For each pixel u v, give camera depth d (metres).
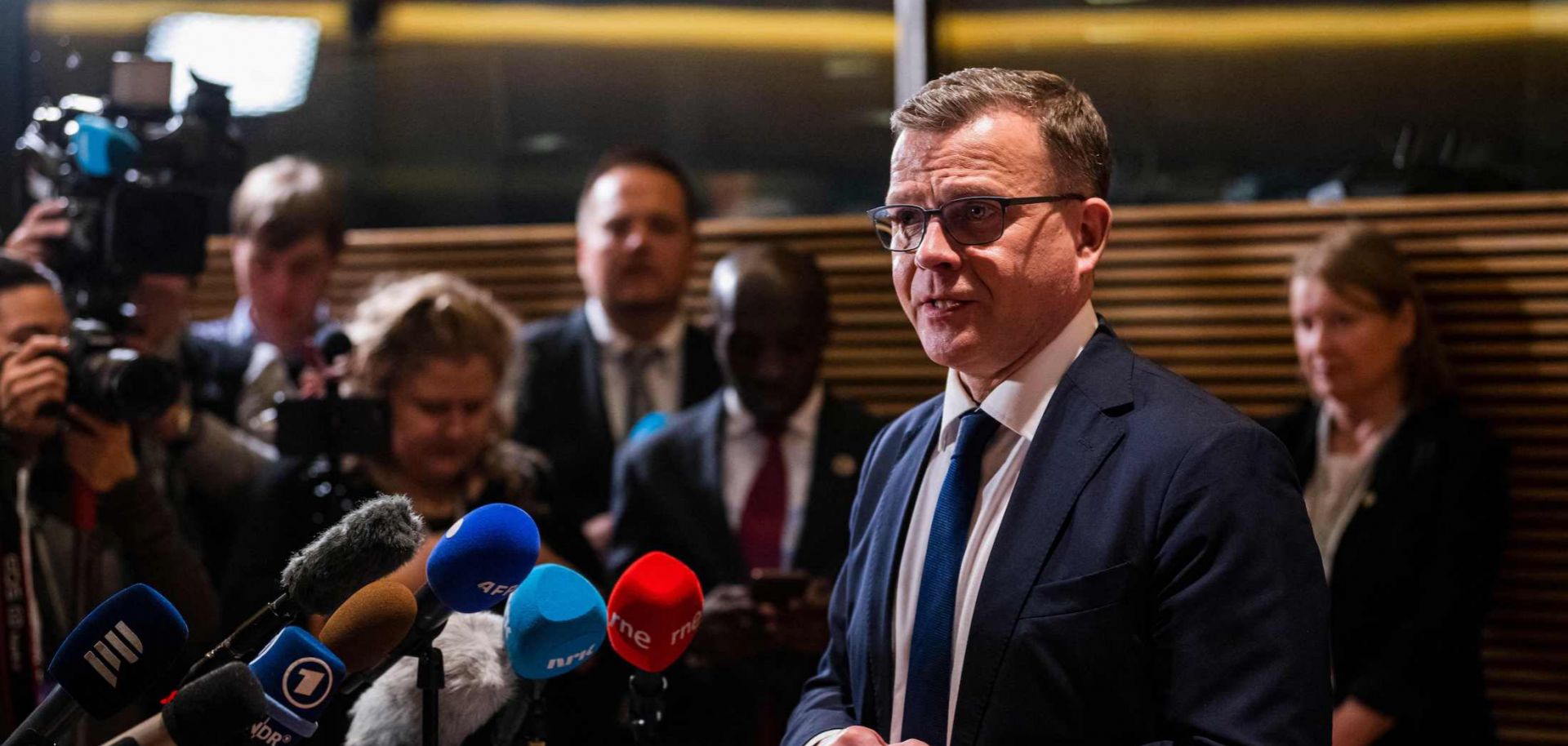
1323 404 3.36
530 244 4.30
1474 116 3.66
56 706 1.42
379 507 1.43
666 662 1.59
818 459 2.95
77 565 2.56
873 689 1.72
